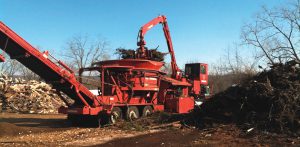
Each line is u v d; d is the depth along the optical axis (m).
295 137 11.94
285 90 14.00
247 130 12.96
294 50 24.39
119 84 18.44
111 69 18.22
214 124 14.39
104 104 17.02
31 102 24.95
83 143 12.31
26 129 15.90
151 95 20.19
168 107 20.98
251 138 12.16
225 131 13.40
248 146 11.07
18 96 24.94
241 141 11.77
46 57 15.82
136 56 20.66
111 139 13.05
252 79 15.86
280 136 12.13
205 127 14.55
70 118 17.98
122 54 20.70
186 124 15.54
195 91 24.69
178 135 13.27
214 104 15.79
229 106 15.41
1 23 14.55
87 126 17.25
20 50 15.41
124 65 19.06
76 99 17.44
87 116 17.58
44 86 26.31
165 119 16.88
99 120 17.03
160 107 20.58
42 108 24.98
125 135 13.95
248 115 14.09
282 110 13.28
